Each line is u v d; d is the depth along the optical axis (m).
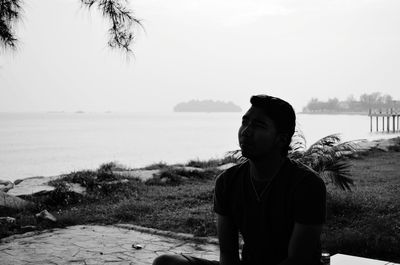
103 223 8.17
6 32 6.21
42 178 12.75
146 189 11.80
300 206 2.20
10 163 31.08
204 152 38.28
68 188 10.38
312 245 2.21
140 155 36.09
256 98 2.32
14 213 8.85
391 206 8.49
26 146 48.16
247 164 2.44
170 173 13.87
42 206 9.55
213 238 6.87
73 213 8.78
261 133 2.26
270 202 2.26
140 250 6.28
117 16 6.52
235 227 2.47
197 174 14.64
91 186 11.23
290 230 2.25
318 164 8.32
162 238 6.98
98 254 6.06
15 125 129.12
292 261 2.18
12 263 5.65
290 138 2.33
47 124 138.12
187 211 8.92
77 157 35.00
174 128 99.19
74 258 5.88
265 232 2.28
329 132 65.38
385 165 17.00
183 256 2.38
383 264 2.85
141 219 8.38
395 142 25.64
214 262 2.46
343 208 8.37
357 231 6.68
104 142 53.53
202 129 92.81
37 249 6.31
